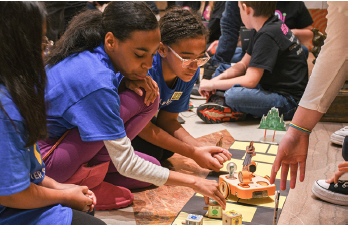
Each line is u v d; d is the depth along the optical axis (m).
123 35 1.30
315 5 4.57
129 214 1.58
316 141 2.50
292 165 1.48
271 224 1.48
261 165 2.08
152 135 1.88
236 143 2.49
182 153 1.93
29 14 0.90
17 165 0.95
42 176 1.13
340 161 2.15
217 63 3.72
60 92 1.35
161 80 1.81
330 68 1.32
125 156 1.34
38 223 1.05
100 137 1.30
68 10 3.40
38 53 0.93
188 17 1.66
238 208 1.61
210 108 2.95
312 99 1.38
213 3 4.52
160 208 1.64
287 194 1.75
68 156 1.40
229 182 1.71
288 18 3.98
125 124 1.57
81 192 1.20
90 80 1.31
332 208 1.62
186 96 2.03
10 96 0.92
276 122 2.50
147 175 1.41
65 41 1.45
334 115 2.94
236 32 3.64
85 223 1.08
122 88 1.58
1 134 0.92
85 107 1.31
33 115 0.94
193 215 1.42
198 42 1.62
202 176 1.97
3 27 0.87
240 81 2.97
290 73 3.00
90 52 1.41
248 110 2.96
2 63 0.89
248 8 2.95
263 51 2.88
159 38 1.34
